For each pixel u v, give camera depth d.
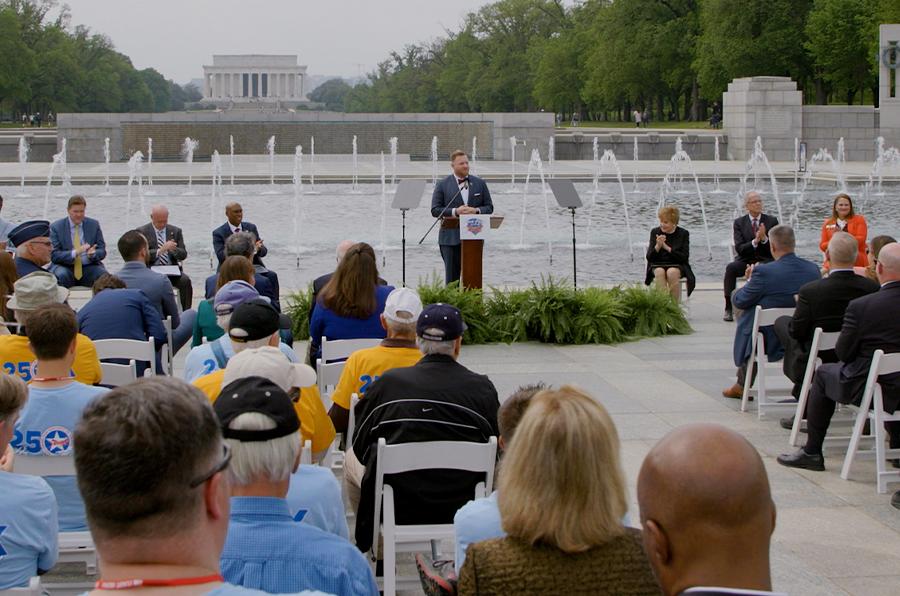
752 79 54.81
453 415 5.58
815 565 6.43
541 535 3.25
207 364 6.79
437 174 44.50
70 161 53.28
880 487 7.78
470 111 128.25
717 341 13.55
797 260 10.15
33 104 117.88
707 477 2.44
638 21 83.25
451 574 4.87
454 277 15.61
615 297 14.23
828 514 7.36
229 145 55.84
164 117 54.69
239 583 3.37
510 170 47.00
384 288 8.52
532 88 107.38
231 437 3.45
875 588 6.09
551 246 24.30
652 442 9.02
